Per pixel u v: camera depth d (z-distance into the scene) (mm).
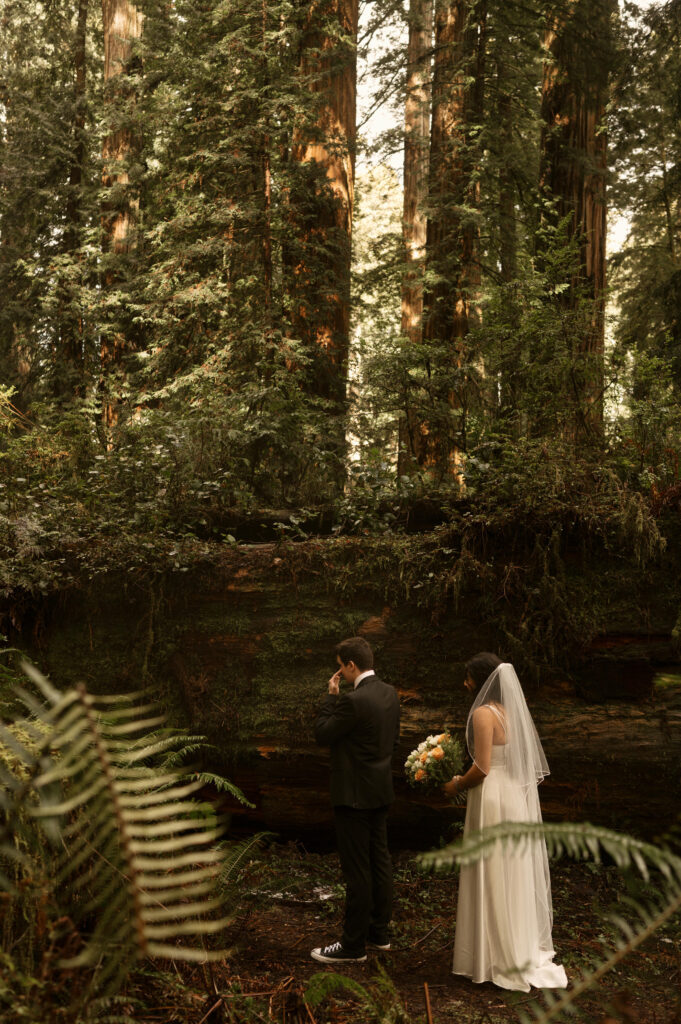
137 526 6523
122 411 10617
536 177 12570
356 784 4523
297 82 9789
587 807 5695
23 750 1563
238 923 4531
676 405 7004
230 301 10211
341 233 11172
